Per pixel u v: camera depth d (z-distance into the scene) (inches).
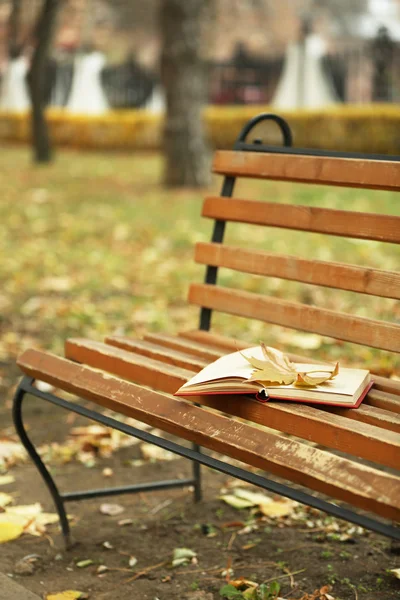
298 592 118.1
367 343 122.2
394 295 121.6
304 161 135.1
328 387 107.7
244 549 132.1
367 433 94.8
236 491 151.9
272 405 104.0
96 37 1622.8
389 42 1149.7
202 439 102.2
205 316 148.9
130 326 271.6
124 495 154.8
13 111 1398.9
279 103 1082.1
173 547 133.5
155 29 1595.7
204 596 117.0
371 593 117.3
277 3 1626.5
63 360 125.6
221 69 1749.5
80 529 140.2
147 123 1197.1
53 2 867.4
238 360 115.4
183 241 413.4
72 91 1369.3
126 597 117.7
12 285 329.4
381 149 910.4
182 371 119.1
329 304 288.2
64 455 172.6
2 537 134.8
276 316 134.5
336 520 142.4
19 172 810.2
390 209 506.0
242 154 144.3
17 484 159.2
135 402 111.3
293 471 91.9
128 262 372.2
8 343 253.4
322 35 1603.1
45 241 426.9
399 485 84.0
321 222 132.0
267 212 139.6
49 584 121.5
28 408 202.2
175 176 637.9
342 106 1020.5
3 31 1390.3
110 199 577.9
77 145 1251.8
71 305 296.5
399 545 131.2
